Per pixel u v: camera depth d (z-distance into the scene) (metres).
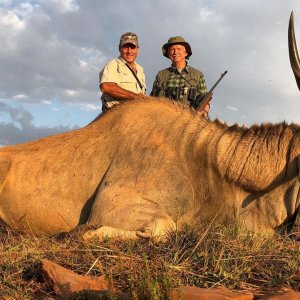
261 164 5.04
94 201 5.38
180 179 5.28
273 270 3.82
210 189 5.25
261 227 5.04
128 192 5.25
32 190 5.80
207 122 5.54
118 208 5.14
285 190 5.00
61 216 5.66
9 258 4.16
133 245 4.48
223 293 3.33
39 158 5.93
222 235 4.32
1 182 5.94
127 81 7.03
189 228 4.91
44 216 5.75
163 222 4.96
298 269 3.79
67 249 4.38
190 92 7.62
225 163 5.16
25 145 6.20
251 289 3.56
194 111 5.71
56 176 5.76
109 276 3.43
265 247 4.21
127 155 5.50
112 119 5.88
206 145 5.29
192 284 3.64
